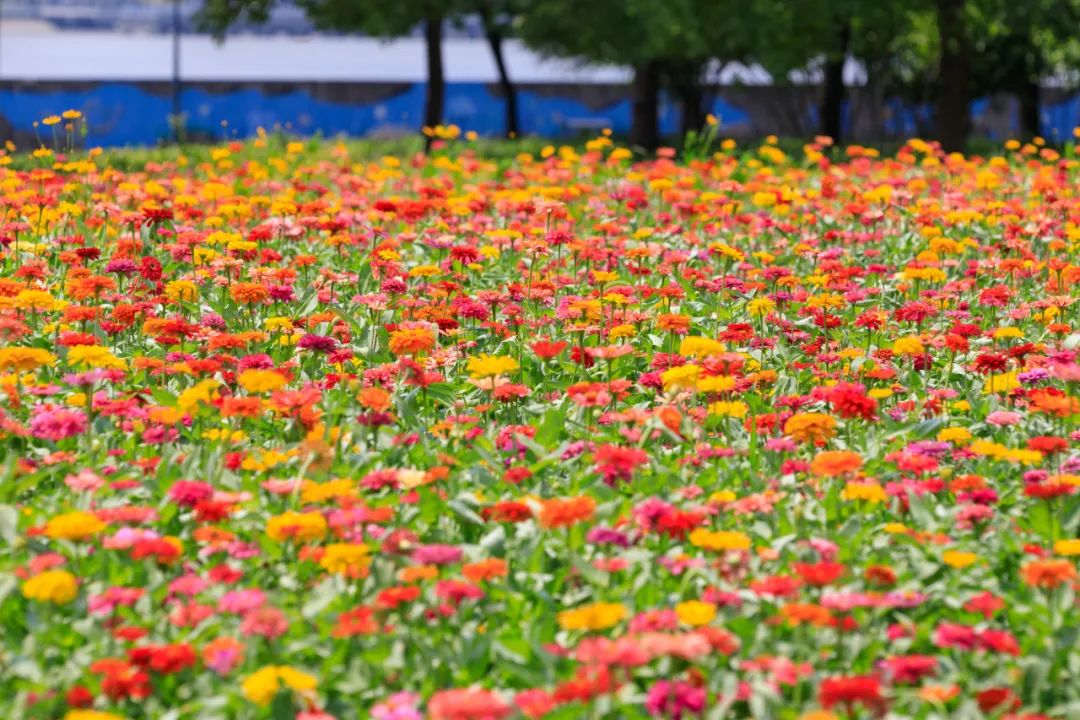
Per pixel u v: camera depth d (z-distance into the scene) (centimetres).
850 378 741
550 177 1420
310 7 3303
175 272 986
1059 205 1202
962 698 408
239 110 4981
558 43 3431
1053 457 584
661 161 1495
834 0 3108
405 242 1118
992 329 896
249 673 407
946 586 467
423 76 5219
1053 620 437
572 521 443
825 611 406
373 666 414
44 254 983
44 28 5281
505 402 670
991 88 4431
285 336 746
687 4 3075
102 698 395
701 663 400
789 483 554
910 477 575
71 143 1295
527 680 410
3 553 484
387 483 525
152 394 666
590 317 752
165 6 5378
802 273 1100
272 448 613
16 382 618
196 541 498
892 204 1240
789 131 4753
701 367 643
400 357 716
